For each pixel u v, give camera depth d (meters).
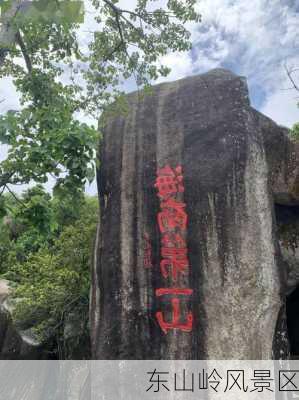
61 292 7.49
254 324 4.73
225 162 5.18
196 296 4.96
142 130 5.89
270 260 4.95
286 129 6.77
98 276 5.71
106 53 7.39
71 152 4.20
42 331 7.69
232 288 4.82
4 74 7.34
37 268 8.12
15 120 4.06
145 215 5.49
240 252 4.89
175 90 5.99
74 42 6.84
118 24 6.84
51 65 7.50
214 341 4.77
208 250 5.01
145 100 6.13
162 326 5.06
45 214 4.31
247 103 5.50
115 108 6.16
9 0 2.80
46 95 6.10
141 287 5.29
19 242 10.09
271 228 5.07
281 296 4.93
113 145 6.05
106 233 5.73
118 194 5.77
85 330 7.64
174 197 5.35
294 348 8.14
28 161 4.11
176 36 6.93
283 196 6.55
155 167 5.59
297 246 6.77
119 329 5.29
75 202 4.76
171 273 5.15
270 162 6.42
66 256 8.02
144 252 5.38
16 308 7.65
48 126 4.32
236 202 5.04
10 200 4.85
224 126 5.36
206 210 5.12
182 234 5.20
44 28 6.49
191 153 5.43
